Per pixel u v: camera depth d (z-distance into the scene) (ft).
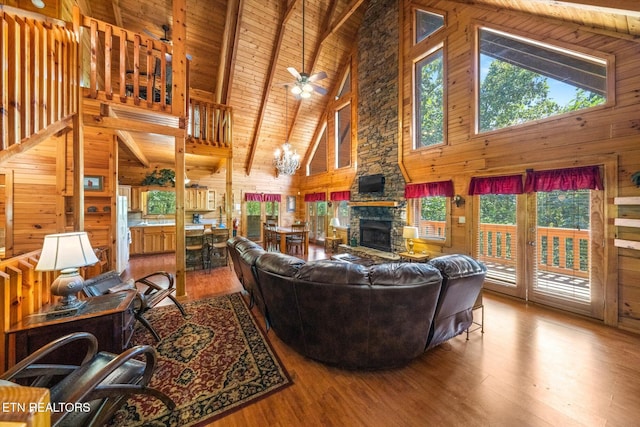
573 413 5.47
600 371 6.84
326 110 26.68
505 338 8.57
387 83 19.43
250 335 8.90
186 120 12.33
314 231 30.96
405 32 18.02
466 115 14.43
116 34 10.46
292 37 20.77
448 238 15.39
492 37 13.39
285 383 6.45
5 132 6.56
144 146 18.62
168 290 10.23
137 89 10.91
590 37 9.91
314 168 30.32
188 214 26.18
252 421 5.31
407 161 18.07
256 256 8.57
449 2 15.14
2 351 5.71
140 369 5.30
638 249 8.88
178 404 5.74
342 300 6.27
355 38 22.72
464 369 6.95
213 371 6.91
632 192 9.05
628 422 5.23
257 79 22.04
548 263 11.32
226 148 17.20
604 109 9.61
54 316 6.23
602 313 9.70
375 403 5.79
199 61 21.25
